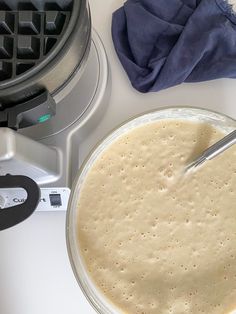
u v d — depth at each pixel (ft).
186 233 2.21
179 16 2.55
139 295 2.15
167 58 2.46
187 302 2.15
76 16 1.85
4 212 1.82
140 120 2.30
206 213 2.23
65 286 2.36
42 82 1.81
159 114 2.30
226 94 2.56
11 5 2.05
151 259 2.19
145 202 2.25
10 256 2.41
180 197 2.25
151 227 2.22
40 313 2.33
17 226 2.44
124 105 2.57
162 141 2.32
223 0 2.51
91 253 2.20
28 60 1.92
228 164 2.28
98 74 2.38
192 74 2.52
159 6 2.54
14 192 2.10
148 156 2.30
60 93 1.96
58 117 2.21
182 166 2.29
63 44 1.82
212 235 2.21
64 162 2.25
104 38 2.65
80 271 2.13
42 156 2.04
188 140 2.32
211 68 2.48
